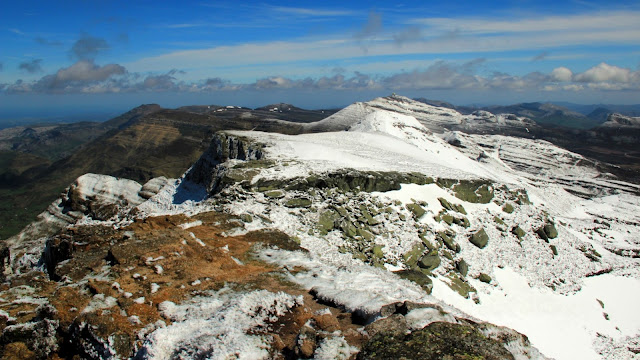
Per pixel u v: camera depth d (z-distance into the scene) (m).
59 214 54.84
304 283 19.22
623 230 62.53
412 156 65.31
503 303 33.44
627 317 36.75
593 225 62.53
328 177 40.00
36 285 16.95
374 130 98.12
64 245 26.38
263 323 13.30
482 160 141.38
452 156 96.62
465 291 32.19
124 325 13.02
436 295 29.59
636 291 40.69
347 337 11.48
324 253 29.06
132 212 49.25
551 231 45.88
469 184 46.34
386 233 35.09
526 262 39.53
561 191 89.81
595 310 36.34
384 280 21.22
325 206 36.16
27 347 12.71
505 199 48.66
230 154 53.53
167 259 19.34
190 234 23.34
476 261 36.72
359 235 33.59
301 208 35.25
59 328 13.05
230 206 33.84
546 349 30.48
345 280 19.97
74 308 13.88
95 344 12.22
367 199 39.00
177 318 13.88
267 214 33.25
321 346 10.63
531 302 34.62
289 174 39.62
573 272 41.03
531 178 139.62
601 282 40.81
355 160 50.00
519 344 11.04
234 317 13.18
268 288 17.98
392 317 12.23
